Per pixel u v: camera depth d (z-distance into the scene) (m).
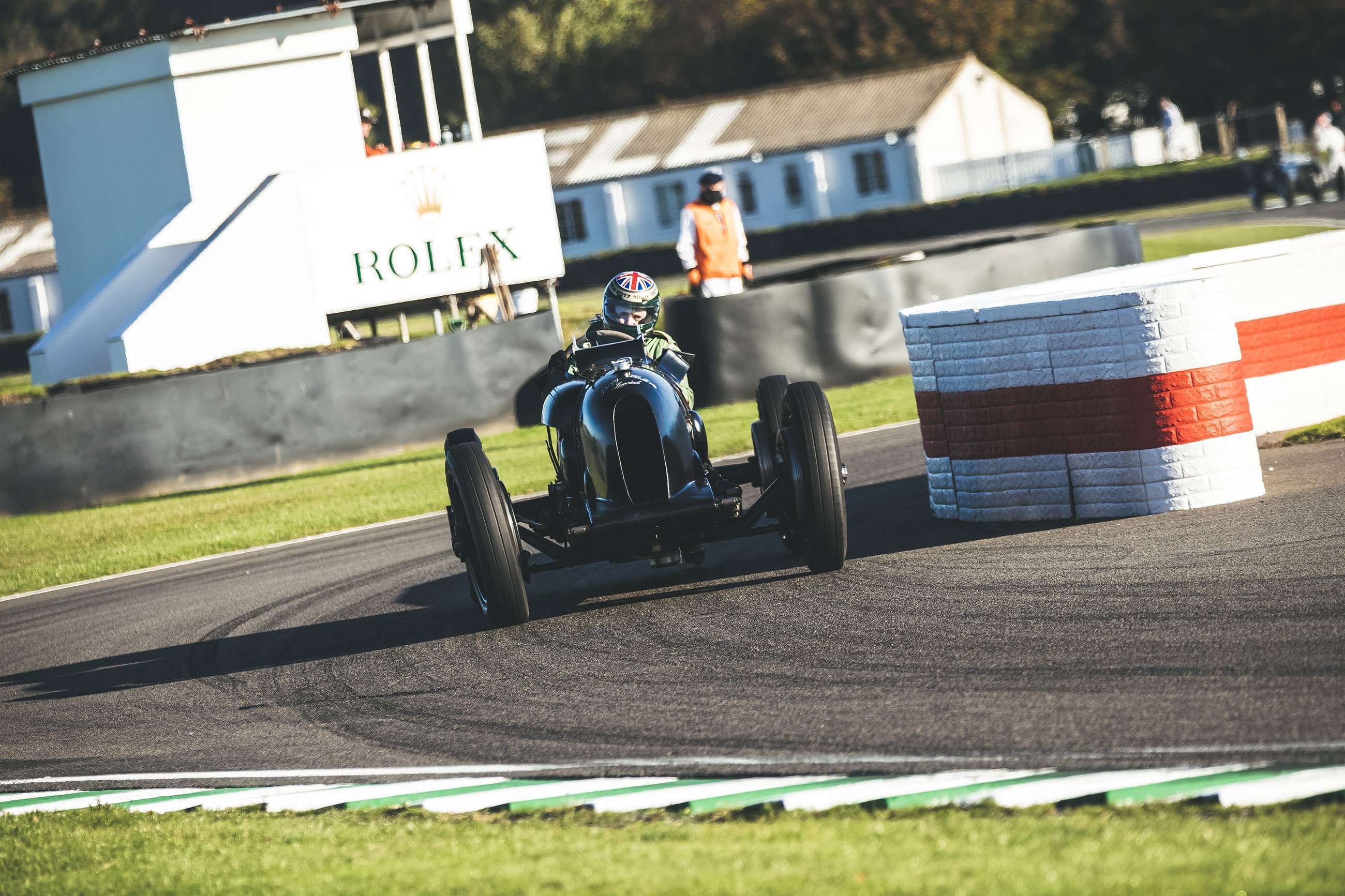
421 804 17.80
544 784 17.97
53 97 91.50
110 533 53.72
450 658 26.34
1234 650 19.56
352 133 88.62
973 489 31.91
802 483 27.52
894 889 12.51
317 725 23.17
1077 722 17.53
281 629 32.16
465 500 27.11
